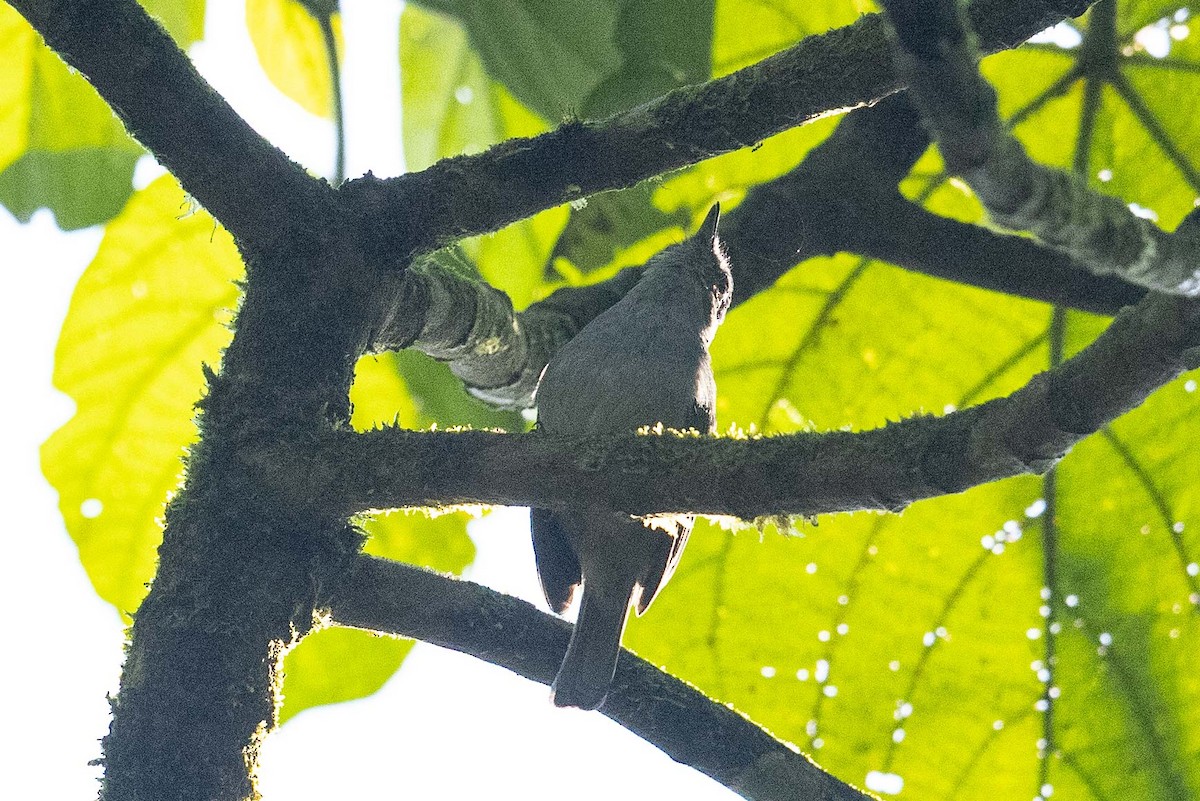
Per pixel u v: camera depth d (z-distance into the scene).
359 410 8.91
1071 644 8.98
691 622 9.12
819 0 8.45
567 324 7.47
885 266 8.80
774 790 6.01
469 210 5.48
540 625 6.01
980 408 4.25
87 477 8.62
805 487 4.41
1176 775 8.84
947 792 9.03
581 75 7.46
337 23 8.26
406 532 8.95
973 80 2.83
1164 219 8.48
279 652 5.13
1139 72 8.19
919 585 9.02
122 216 8.34
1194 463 8.70
